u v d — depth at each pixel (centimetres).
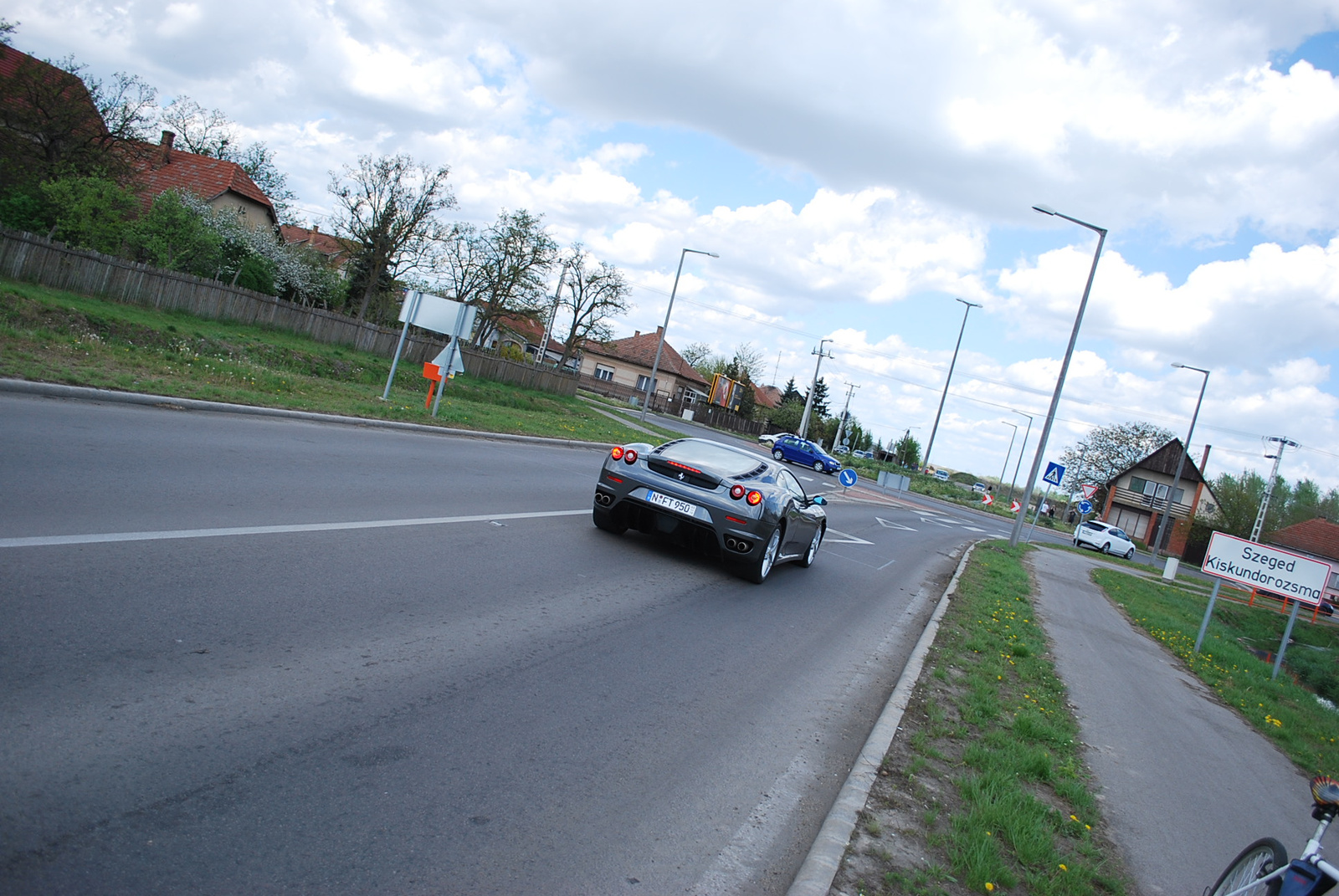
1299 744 873
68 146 2655
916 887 332
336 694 388
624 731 432
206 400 1191
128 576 471
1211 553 1401
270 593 499
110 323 2006
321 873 259
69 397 1015
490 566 690
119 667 362
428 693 415
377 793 314
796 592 954
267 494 757
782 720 513
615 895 290
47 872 232
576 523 980
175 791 284
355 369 2802
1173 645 1349
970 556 1858
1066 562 2534
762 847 354
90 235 2450
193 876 244
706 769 416
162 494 672
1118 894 379
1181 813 521
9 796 260
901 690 607
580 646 548
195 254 2833
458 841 296
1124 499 6862
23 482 611
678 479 873
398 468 1077
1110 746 621
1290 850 518
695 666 571
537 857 300
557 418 2856
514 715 415
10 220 2439
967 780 449
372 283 4306
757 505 855
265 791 297
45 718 308
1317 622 3244
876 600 1038
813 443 4881
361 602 522
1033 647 920
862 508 2756
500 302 5131
